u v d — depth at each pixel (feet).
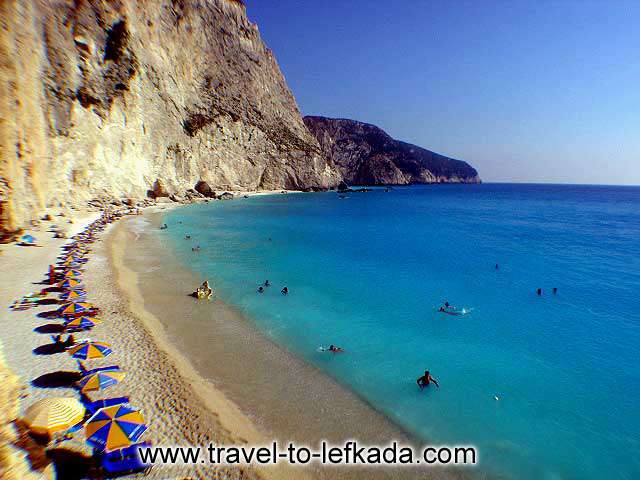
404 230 178.60
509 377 47.32
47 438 28.12
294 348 53.36
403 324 63.72
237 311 66.59
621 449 35.12
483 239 154.51
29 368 41.55
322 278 90.27
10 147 92.58
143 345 49.65
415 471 31.58
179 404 37.81
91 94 174.50
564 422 38.83
